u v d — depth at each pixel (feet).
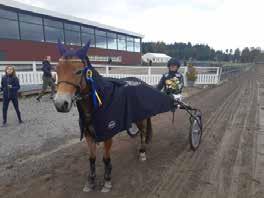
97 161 14.69
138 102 12.21
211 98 39.34
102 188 11.59
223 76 72.49
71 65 8.73
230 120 24.93
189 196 11.03
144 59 202.80
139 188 11.70
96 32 101.24
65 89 8.65
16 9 67.36
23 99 35.06
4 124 22.06
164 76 16.76
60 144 17.47
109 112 10.34
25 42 70.59
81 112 10.38
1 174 12.92
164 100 14.49
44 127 21.58
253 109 30.60
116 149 16.70
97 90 10.00
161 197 10.95
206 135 19.90
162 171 13.43
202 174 13.08
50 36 79.61
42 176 12.80
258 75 104.58
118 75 46.78
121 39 118.83
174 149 16.81
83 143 17.71
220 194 11.19
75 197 11.02
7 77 21.71
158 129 21.77
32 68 40.98
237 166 14.07
